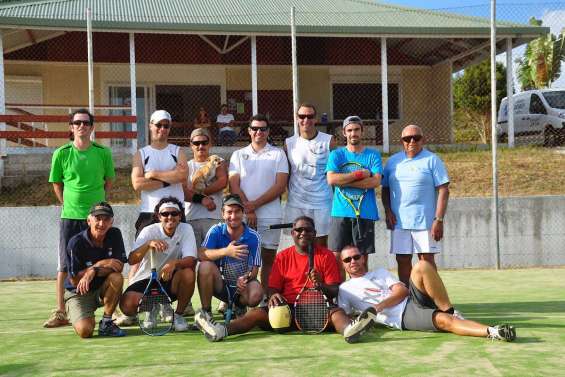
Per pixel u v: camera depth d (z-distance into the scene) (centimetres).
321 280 553
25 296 862
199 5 1791
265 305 569
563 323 562
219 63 1902
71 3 1727
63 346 513
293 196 655
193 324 585
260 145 649
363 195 618
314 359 441
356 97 1983
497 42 1770
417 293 529
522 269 1085
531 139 1742
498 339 483
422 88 2008
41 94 1841
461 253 1105
